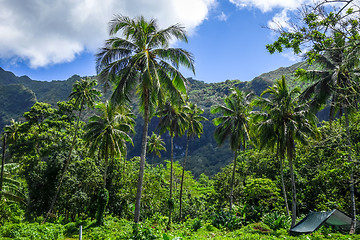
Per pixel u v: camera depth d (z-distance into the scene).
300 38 7.48
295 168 36.31
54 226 24.06
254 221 32.47
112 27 19.55
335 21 7.12
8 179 27.08
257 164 41.50
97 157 38.34
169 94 20.34
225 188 43.50
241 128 32.91
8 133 44.03
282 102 27.30
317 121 26.73
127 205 36.69
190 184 58.25
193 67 19.78
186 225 28.45
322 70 24.39
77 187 34.97
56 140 39.22
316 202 32.88
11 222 26.39
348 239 17.84
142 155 19.16
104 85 19.52
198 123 39.66
